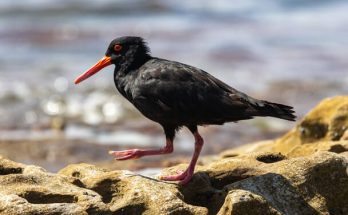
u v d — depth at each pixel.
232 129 18.17
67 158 15.10
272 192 8.66
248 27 30.83
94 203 8.12
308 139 12.55
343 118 12.09
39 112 19.66
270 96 21.23
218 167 9.38
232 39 28.56
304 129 12.58
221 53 26.38
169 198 8.34
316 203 8.74
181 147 16.31
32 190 8.24
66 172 9.40
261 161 9.65
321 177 8.90
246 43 28.02
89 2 33.72
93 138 17.06
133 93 9.97
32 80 22.47
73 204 7.97
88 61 25.06
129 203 8.35
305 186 8.81
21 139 16.45
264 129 18.28
